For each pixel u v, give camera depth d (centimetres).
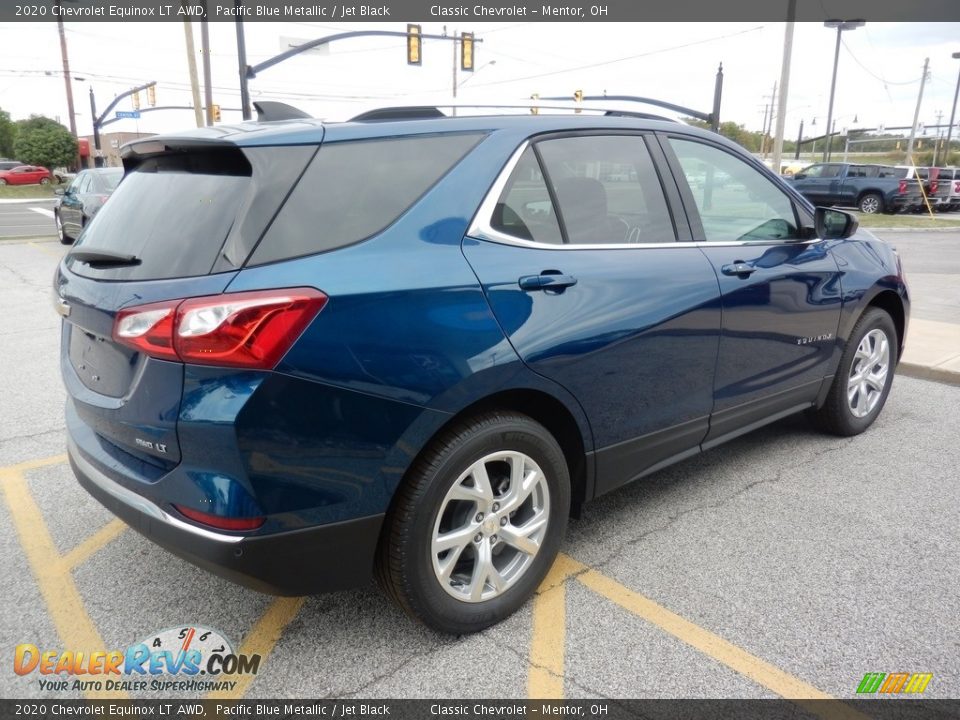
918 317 806
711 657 261
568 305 277
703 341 331
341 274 226
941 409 527
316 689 247
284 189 230
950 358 623
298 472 221
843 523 357
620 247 306
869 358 459
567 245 288
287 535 224
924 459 434
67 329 291
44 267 1268
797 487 397
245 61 2125
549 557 291
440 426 245
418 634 275
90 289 246
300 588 235
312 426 220
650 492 392
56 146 4981
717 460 435
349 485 231
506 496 271
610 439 306
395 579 248
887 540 341
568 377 277
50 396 562
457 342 244
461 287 248
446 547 256
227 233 222
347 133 250
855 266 426
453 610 262
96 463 257
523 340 261
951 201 2906
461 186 262
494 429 258
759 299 356
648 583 306
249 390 210
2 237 1864
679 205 335
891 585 305
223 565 220
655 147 335
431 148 265
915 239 1873
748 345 358
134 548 336
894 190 2556
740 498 384
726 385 353
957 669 255
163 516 228
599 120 318
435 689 247
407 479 246
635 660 260
